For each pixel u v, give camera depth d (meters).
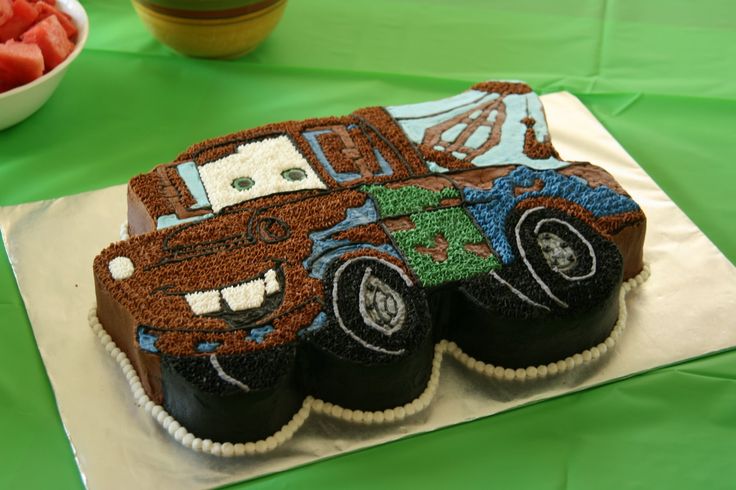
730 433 0.75
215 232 0.78
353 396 0.73
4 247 0.85
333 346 0.72
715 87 1.04
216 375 0.70
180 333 0.72
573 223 0.79
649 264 0.84
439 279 0.75
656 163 0.96
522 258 0.77
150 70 1.02
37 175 0.92
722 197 0.93
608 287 0.76
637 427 0.75
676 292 0.83
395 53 1.06
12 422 0.74
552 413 0.75
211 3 0.96
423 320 0.73
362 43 1.07
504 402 0.76
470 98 0.91
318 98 1.00
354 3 1.11
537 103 0.90
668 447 0.74
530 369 0.77
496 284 0.75
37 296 0.81
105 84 1.00
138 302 0.73
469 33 1.09
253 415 0.71
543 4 1.13
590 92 1.02
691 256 0.85
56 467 0.72
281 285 0.74
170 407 0.73
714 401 0.76
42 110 0.97
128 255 0.76
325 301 0.73
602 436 0.75
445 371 0.77
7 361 0.78
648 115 1.00
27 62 0.90
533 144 0.86
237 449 0.72
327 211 0.79
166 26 0.99
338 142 0.85
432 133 0.87
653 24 1.11
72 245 0.84
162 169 0.83
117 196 0.88
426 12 1.11
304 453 0.72
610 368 0.78
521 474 0.73
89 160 0.93
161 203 0.80
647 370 0.78
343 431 0.73
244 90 1.01
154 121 0.97
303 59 1.04
